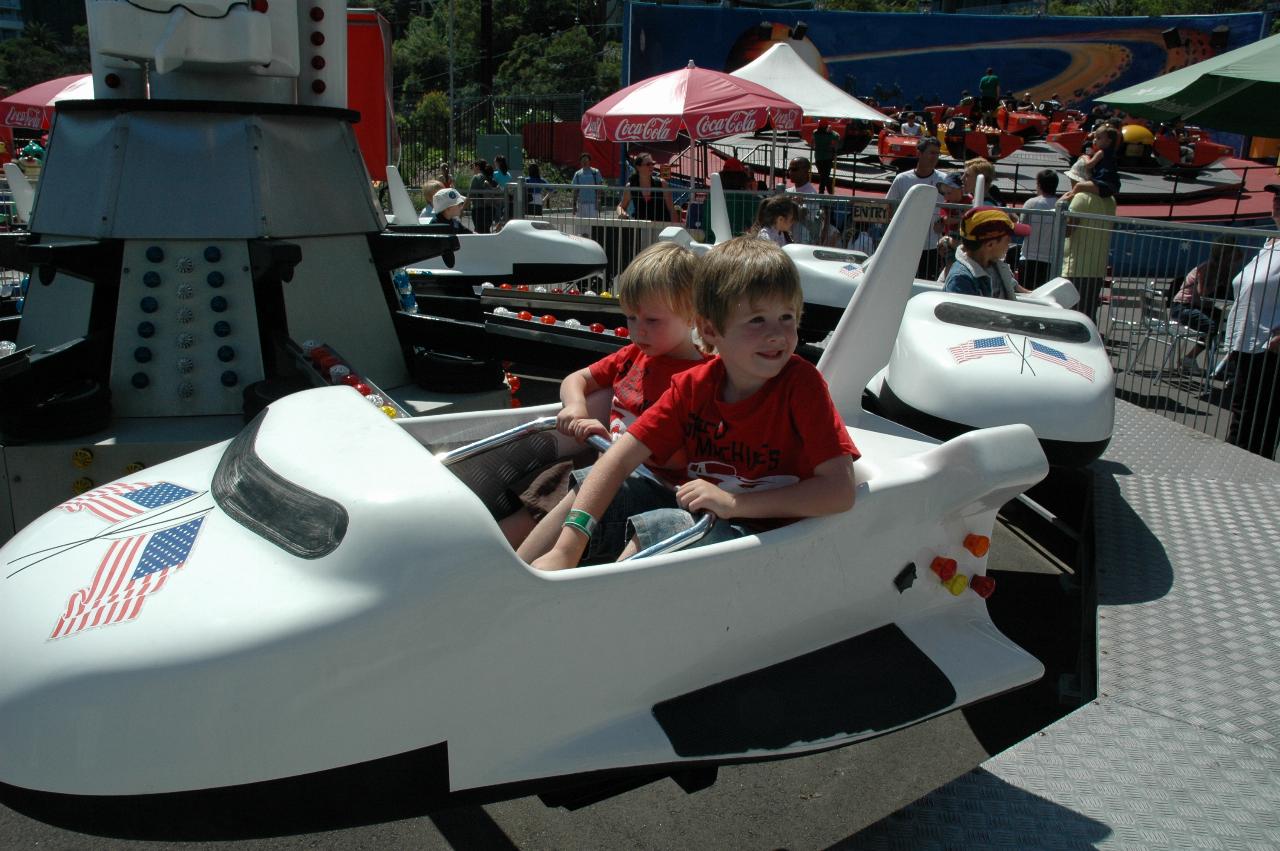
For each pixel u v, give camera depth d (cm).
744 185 1484
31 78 8012
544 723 188
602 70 6706
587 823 284
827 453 220
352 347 427
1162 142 2233
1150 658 289
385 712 169
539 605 181
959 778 236
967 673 238
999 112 2536
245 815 166
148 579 178
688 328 278
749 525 236
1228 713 263
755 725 207
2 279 679
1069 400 407
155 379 380
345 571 170
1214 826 219
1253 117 1023
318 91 441
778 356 220
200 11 381
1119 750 247
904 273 334
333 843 270
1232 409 620
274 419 222
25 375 349
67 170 401
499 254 802
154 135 387
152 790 160
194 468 231
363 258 437
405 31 8431
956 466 245
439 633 171
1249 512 403
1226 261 725
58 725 159
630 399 284
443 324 443
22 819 274
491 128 3159
